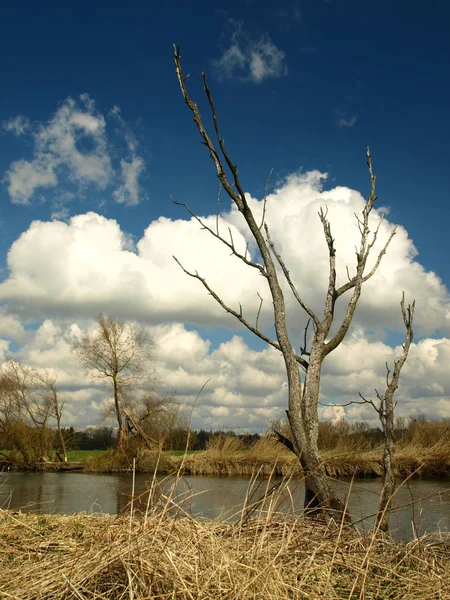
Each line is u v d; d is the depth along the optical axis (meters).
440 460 18.86
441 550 4.50
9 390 29.34
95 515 6.06
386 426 6.02
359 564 3.72
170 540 3.43
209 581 2.92
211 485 16.95
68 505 12.23
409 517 9.60
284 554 3.59
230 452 21.73
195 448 23.34
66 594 3.00
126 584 3.05
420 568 3.93
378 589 3.38
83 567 3.16
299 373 5.92
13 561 3.74
